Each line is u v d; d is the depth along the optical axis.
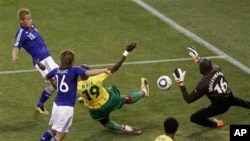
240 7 52.78
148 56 42.97
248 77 39.84
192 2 54.09
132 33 47.22
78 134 33.00
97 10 51.84
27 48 35.00
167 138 25.89
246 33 47.25
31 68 40.97
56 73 30.42
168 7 52.88
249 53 43.69
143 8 52.38
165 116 34.88
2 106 35.91
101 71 29.95
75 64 41.84
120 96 32.72
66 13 51.09
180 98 36.97
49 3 53.22
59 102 30.23
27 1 53.59
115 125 32.75
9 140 32.41
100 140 32.34
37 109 35.22
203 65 32.34
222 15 51.00
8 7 52.28
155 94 37.47
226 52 43.88
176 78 32.59
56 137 30.27
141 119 34.56
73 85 30.17
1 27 48.22
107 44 45.16
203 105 36.09
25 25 34.84
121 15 50.88
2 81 39.06
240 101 33.03
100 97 31.78
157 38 46.31
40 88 38.22
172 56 43.03
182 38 46.31
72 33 47.19
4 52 43.56
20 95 37.28
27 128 33.62
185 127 33.66
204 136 32.69
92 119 34.53
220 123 33.50
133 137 32.59
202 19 50.16
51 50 44.06
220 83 32.34
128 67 41.19
